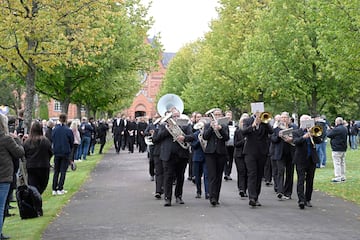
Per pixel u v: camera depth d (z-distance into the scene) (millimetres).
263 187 16141
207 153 12172
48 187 16234
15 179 11125
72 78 29156
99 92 33531
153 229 9516
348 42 16875
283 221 10281
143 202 12914
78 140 21047
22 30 16516
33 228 9688
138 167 22953
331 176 18906
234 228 9547
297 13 28812
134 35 31141
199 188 13828
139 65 34188
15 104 51781
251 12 36719
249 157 12109
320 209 11836
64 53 17734
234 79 37969
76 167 22703
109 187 15953
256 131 12164
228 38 37938
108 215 11055
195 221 10266
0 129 8359
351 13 16594
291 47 27812
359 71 18141
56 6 17234
